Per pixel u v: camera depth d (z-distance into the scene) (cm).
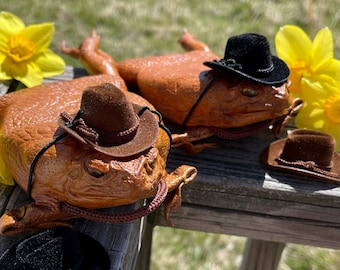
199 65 80
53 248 66
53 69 86
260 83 75
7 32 85
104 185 67
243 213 79
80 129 66
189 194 79
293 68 84
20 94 74
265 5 170
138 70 82
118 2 170
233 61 75
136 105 70
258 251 93
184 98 77
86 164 67
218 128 78
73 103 73
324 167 78
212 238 116
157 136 68
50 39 86
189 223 81
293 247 115
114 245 71
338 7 168
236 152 81
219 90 77
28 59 85
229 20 165
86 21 159
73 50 89
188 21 163
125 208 74
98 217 69
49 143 67
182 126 79
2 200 75
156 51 150
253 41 75
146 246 86
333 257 114
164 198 69
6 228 70
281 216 79
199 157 80
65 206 69
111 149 66
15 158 70
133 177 66
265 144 82
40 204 70
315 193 77
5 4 162
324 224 79
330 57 84
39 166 68
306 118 84
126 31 157
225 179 78
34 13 159
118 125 67
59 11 162
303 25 161
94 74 86
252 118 77
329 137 78
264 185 78
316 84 83
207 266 112
